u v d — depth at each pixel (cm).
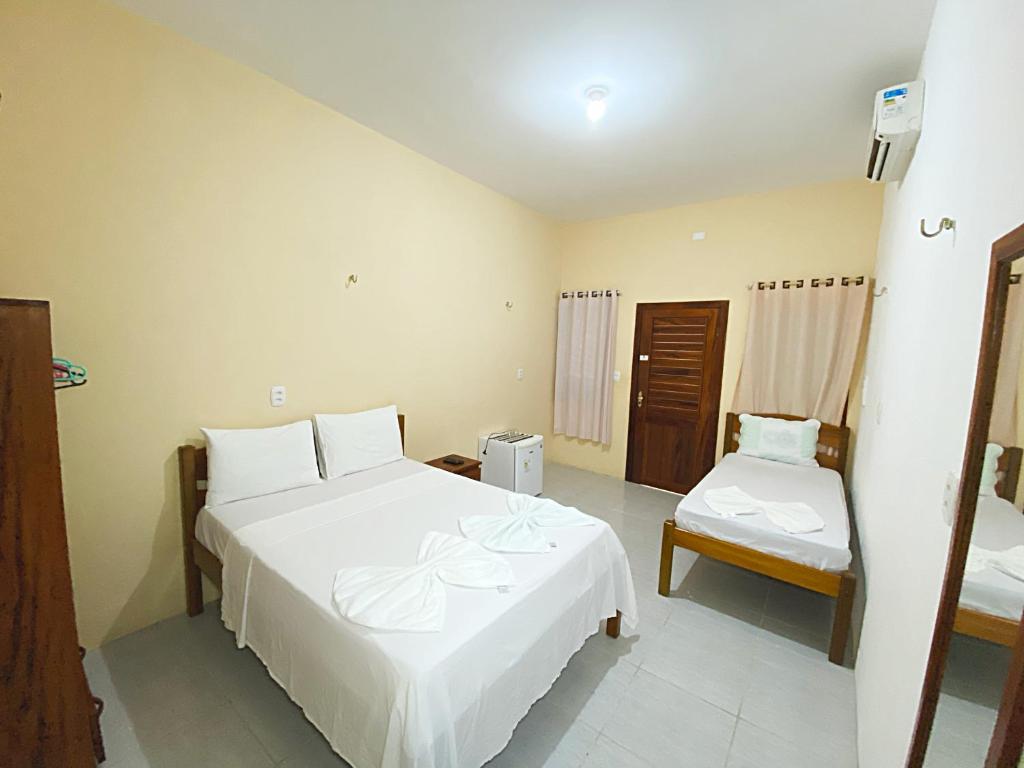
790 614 233
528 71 212
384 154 288
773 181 340
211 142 210
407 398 326
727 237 385
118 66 180
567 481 444
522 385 452
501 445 380
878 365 239
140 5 177
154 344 200
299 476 237
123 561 199
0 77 155
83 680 120
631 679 184
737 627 221
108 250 184
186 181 203
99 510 190
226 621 179
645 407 438
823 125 250
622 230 445
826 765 148
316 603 137
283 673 147
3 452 106
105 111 178
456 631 125
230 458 212
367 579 147
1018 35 78
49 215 169
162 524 209
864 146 273
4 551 107
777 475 310
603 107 239
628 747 153
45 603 113
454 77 219
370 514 206
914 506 123
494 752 130
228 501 211
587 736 157
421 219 320
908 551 124
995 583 69
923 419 124
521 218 421
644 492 418
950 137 123
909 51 185
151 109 190
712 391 399
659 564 285
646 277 432
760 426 357
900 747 105
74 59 170
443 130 275
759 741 156
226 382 226
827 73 204
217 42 200
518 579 153
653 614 231
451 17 177
